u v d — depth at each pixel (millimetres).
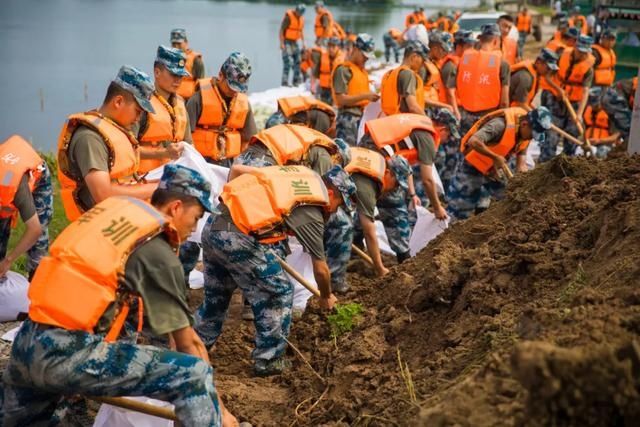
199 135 7703
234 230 5176
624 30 16750
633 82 11320
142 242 3744
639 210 4449
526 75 10641
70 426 4633
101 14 48406
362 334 5168
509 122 7676
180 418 3799
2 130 17984
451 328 4566
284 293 5316
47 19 43438
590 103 12312
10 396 3812
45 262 3701
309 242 5230
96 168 5203
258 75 27266
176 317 3801
